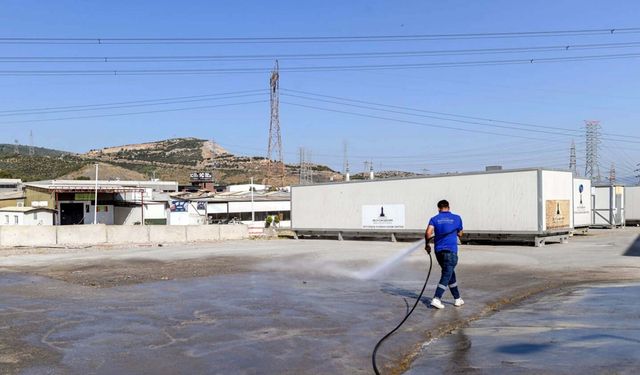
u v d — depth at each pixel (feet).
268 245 96.48
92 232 105.19
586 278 44.09
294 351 23.04
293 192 120.57
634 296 33.83
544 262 57.41
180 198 233.55
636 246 74.64
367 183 106.63
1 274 52.60
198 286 42.42
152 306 33.68
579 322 26.86
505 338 24.36
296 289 40.34
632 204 139.85
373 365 21.04
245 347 23.68
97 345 24.14
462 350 22.77
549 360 20.47
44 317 30.40
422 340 25.04
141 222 197.98
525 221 83.10
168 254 76.64
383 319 29.35
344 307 32.78
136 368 20.74
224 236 122.62
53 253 80.64
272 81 246.06
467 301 34.58
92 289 41.29
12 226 97.19
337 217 112.06
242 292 39.09
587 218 104.88
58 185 239.91
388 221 103.30
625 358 20.25
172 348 23.59
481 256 65.67
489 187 87.71
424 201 97.45
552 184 84.69
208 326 27.86
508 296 36.42
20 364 21.29
